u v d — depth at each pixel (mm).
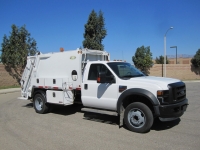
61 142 5125
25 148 4785
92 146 4836
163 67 30078
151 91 5508
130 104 5863
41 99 8375
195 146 4711
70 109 9164
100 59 8578
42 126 6547
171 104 5457
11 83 20234
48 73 8438
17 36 20750
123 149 4629
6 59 19641
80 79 7438
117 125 6539
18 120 7352
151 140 5137
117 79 6172
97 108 6770
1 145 4996
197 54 31359
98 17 21125
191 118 7230
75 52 7570
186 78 31609
